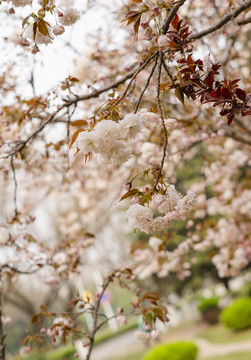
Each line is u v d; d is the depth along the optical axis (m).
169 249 6.45
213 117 4.56
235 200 6.63
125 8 4.36
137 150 4.68
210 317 14.65
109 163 1.66
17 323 24.73
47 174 6.64
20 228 3.81
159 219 1.63
